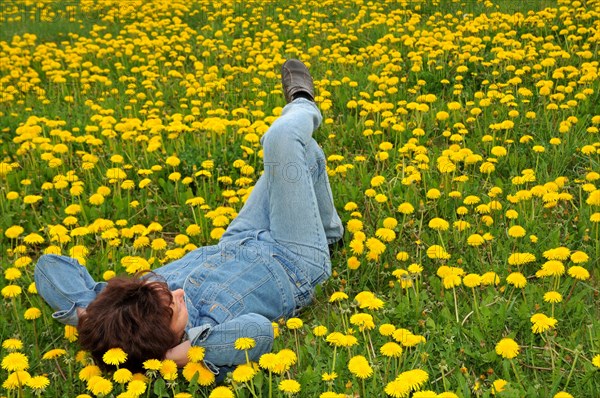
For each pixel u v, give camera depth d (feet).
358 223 11.66
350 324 9.96
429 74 20.56
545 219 12.37
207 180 15.57
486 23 25.21
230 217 12.66
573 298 9.75
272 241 10.17
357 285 11.10
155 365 7.77
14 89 23.12
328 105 17.56
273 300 9.69
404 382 7.35
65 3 38.83
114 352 7.70
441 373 8.66
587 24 23.94
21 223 14.02
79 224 14.02
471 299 10.22
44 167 16.42
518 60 20.36
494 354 8.69
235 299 9.25
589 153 14.21
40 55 27.53
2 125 19.88
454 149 14.58
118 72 25.36
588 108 16.90
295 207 9.96
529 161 14.82
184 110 20.08
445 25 26.66
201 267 9.65
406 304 9.92
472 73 19.93
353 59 23.13
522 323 9.41
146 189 14.92
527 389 8.15
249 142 16.75
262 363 7.91
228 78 21.98
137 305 7.89
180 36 29.76
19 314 10.51
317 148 10.97
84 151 16.99
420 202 12.79
